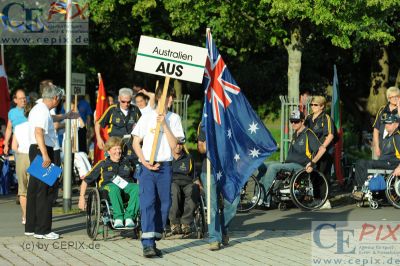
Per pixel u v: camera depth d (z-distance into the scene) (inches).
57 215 653.9
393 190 691.4
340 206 717.9
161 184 470.3
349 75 1403.8
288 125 802.2
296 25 901.2
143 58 473.4
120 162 538.9
